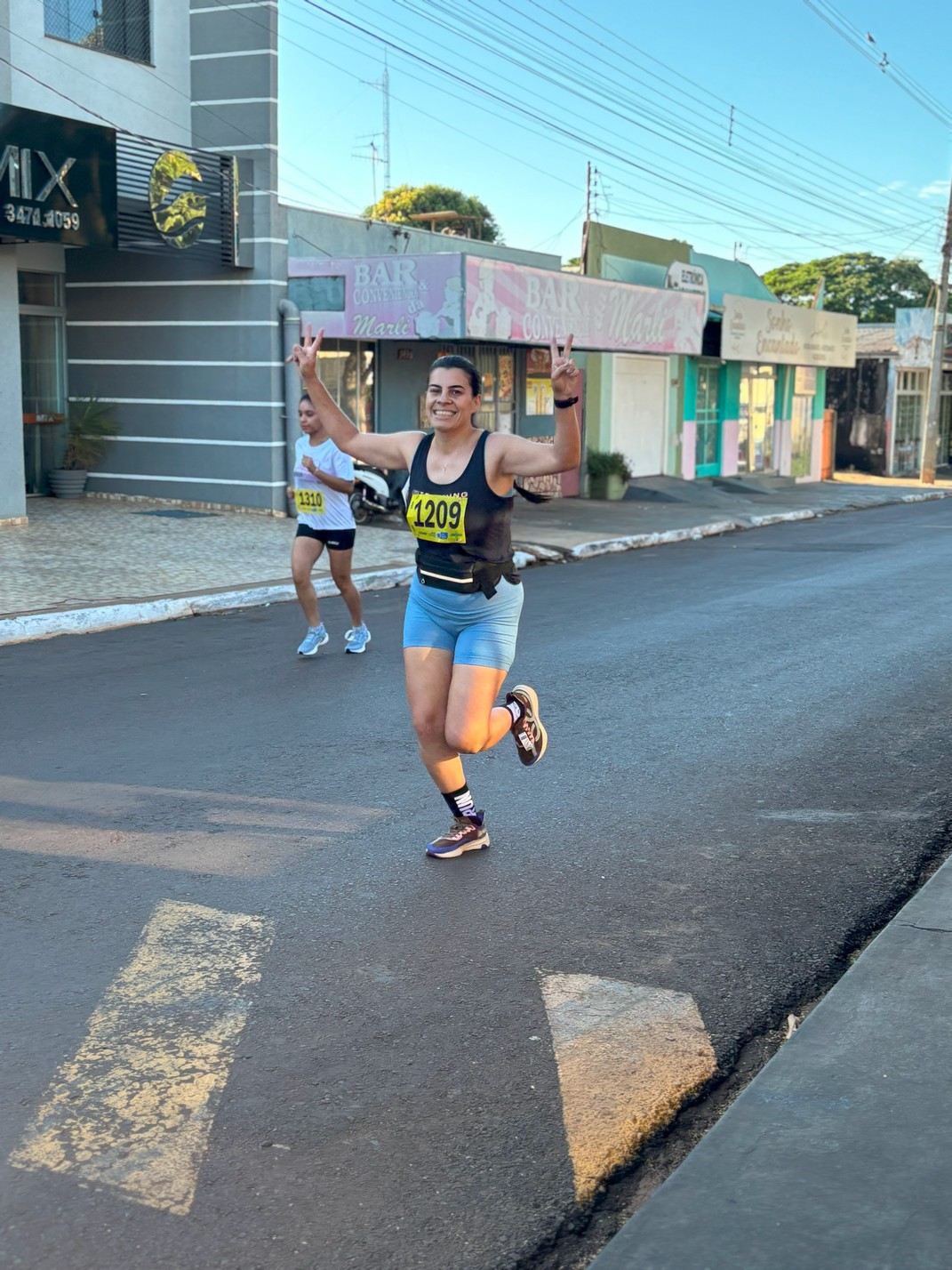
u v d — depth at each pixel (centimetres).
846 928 446
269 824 551
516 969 411
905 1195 275
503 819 563
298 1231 277
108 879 485
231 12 1720
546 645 971
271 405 1767
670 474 2831
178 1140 311
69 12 1622
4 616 998
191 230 1648
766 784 616
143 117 1719
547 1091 335
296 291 1797
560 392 438
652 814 571
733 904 468
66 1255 268
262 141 1725
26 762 642
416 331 1728
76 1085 336
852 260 6569
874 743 690
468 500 462
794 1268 252
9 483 1526
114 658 909
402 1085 338
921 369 3975
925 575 1421
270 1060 350
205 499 1833
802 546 1803
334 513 885
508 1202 288
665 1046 361
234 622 1073
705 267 3002
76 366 1892
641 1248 260
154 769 630
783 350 3053
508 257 2458
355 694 796
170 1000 386
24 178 1398
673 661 908
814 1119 307
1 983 396
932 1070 329
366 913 455
